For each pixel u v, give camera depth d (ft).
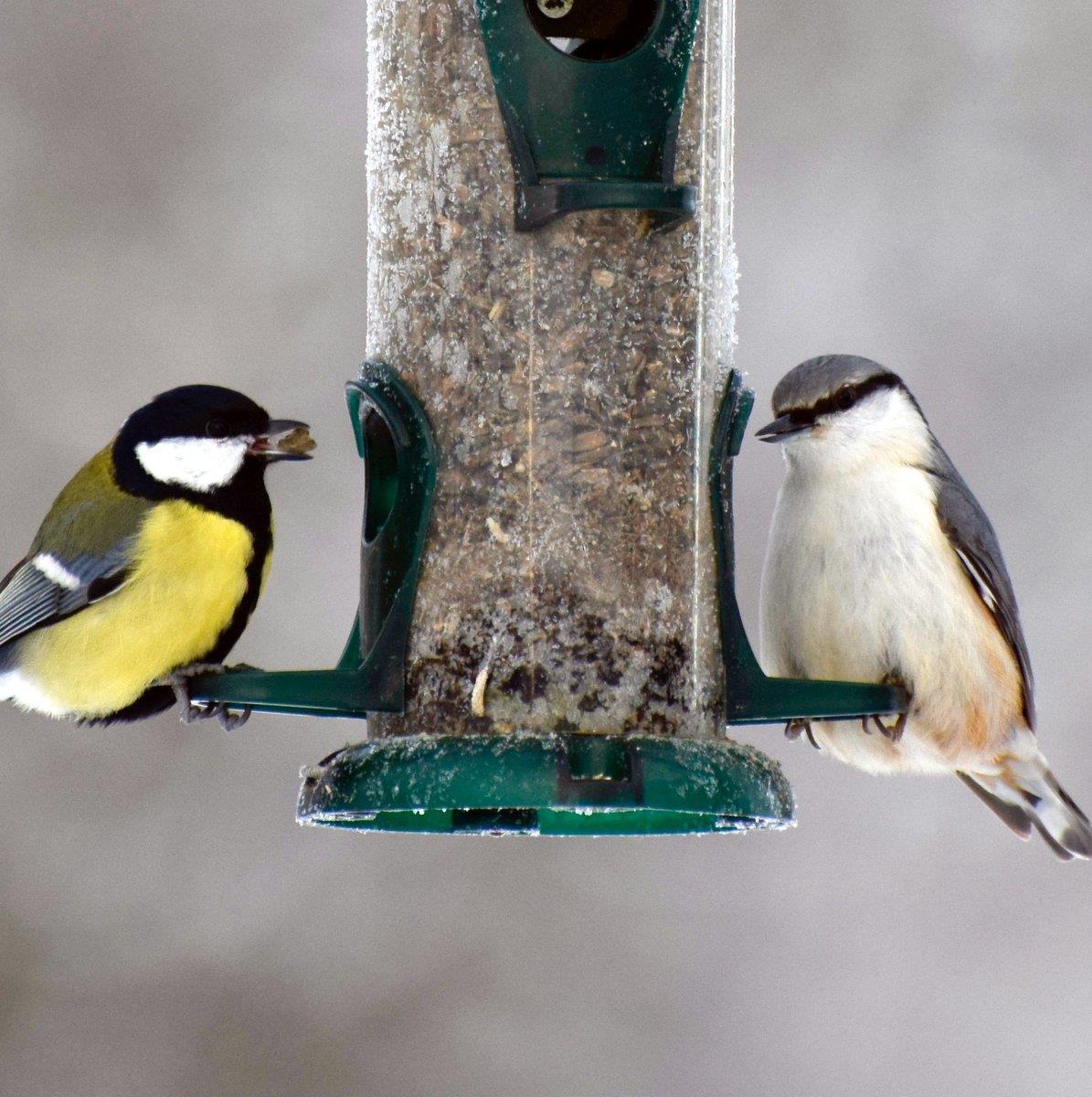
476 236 33.68
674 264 33.99
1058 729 52.29
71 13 57.16
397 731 33.09
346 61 57.93
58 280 55.21
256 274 55.77
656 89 32.81
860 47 58.39
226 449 36.27
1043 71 58.18
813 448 37.47
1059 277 55.88
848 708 34.24
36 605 36.17
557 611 32.81
